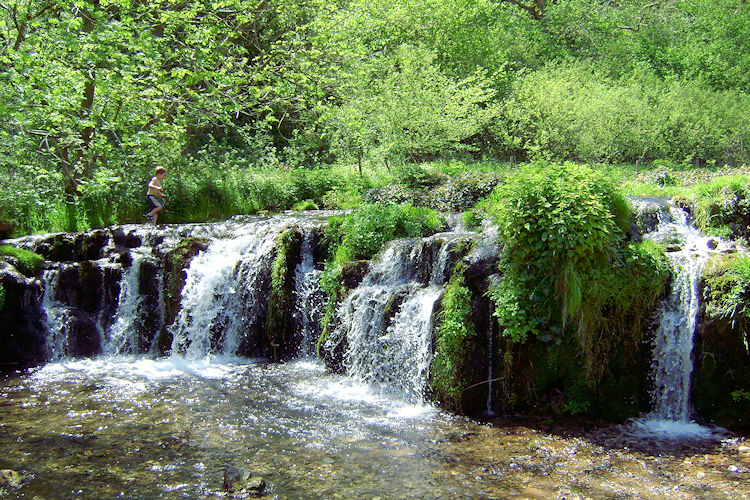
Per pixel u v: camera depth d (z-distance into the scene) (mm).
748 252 7789
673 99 24297
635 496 5461
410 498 5465
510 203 7762
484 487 5668
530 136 21812
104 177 11820
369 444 6715
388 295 8906
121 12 13109
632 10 32250
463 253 8547
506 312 7543
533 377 7652
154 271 11531
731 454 6332
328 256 11000
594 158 20641
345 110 17266
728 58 31406
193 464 6184
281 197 16344
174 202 15461
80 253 12305
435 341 7977
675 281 7492
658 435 6906
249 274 10828
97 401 8180
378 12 23453
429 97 18312
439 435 6973
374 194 14961
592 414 7512
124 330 11219
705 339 7113
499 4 31547
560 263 7445
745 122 23250
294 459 6316
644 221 9234
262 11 18172
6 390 8695
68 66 12195
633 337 7469
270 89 15797
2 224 13086
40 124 12195
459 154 21781
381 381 8641
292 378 9266
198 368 9953
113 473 5965
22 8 11156
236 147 22750
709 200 9062
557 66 26969
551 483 5734
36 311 10977
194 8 14898
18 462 6199
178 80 14562
